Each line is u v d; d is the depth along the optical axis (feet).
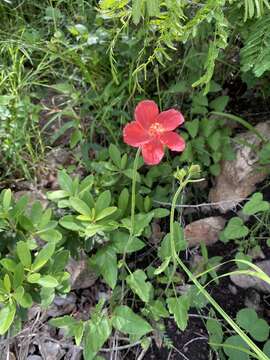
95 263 1.30
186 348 1.30
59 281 1.19
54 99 1.75
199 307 1.33
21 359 1.31
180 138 1.13
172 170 1.51
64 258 1.21
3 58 1.66
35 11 1.90
